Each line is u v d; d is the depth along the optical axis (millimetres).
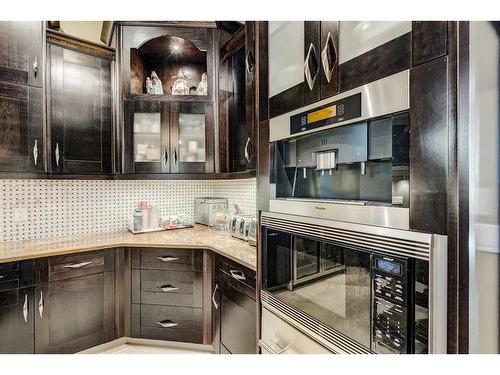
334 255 932
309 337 1025
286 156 1216
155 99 2291
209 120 2328
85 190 2451
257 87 1342
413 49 709
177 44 2406
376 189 881
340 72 909
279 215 1183
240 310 1691
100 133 2225
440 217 652
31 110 1908
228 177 2270
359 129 875
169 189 2855
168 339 2121
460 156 626
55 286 1882
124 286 2152
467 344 619
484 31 648
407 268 710
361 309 833
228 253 1786
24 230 2188
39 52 1939
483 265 639
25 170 1895
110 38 2436
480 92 636
